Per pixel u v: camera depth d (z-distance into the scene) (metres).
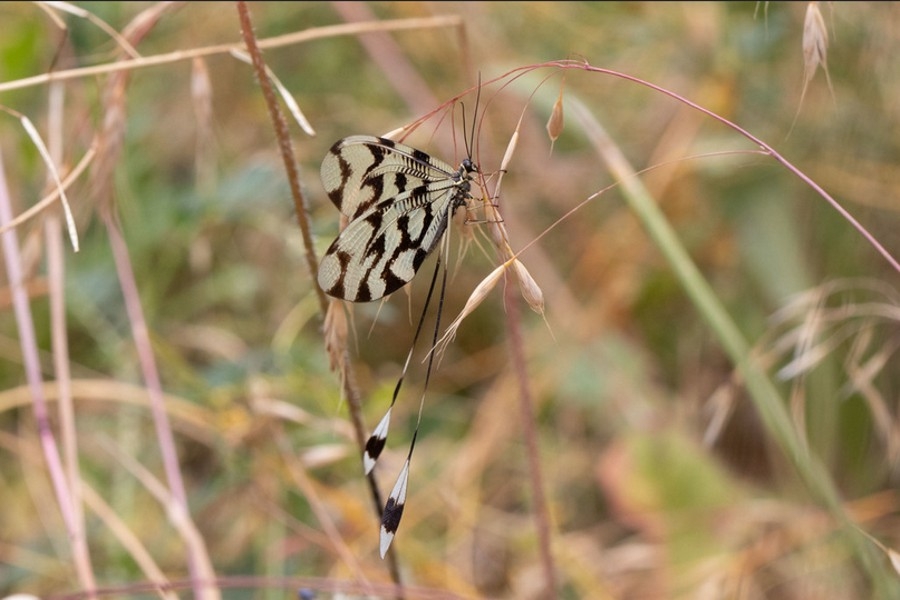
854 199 0.81
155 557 0.78
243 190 0.81
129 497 0.78
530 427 0.72
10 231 0.75
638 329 0.92
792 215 0.84
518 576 0.78
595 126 0.75
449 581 0.76
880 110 0.82
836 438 0.78
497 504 0.83
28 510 0.80
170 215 0.82
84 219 0.76
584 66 0.65
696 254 0.91
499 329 0.92
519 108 0.93
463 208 0.66
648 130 0.95
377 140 0.65
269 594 0.75
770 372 0.79
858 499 0.78
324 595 0.73
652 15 0.94
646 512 0.78
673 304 0.91
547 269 0.89
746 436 0.84
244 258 0.93
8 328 0.86
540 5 0.97
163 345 0.79
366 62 0.99
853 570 0.76
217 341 0.86
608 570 0.77
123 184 0.80
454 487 0.80
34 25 0.82
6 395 0.78
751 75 0.90
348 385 0.68
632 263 0.92
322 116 0.96
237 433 0.75
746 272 0.87
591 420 0.86
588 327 0.89
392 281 0.65
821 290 0.72
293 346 0.80
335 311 0.67
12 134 0.85
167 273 0.87
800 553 0.77
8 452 0.84
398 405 0.84
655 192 0.91
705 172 0.88
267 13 0.96
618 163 0.74
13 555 0.77
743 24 0.90
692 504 0.77
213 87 0.97
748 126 0.90
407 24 0.73
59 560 0.77
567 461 0.84
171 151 0.97
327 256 0.64
